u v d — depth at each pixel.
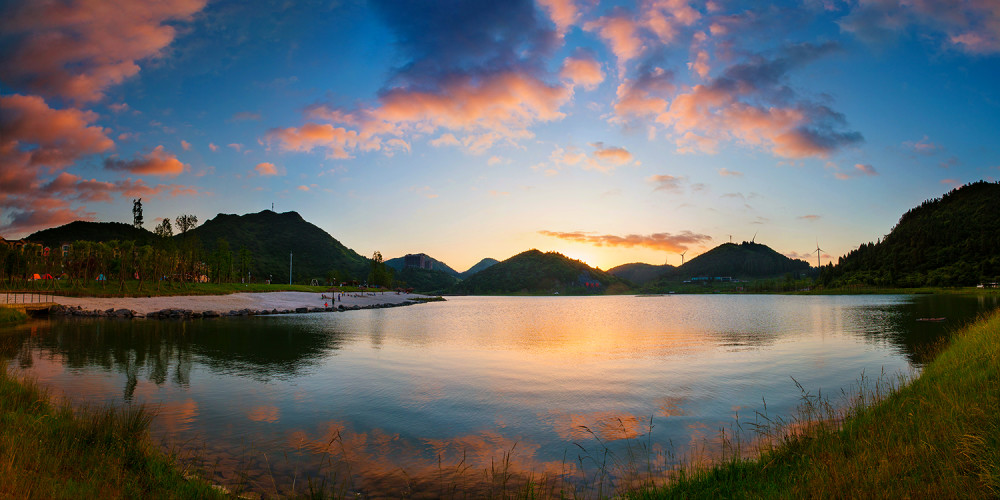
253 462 11.77
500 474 11.21
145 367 24.97
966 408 10.23
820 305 115.31
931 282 192.00
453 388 20.89
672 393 19.94
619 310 112.50
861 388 20.08
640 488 9.84
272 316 66.88
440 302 175.38
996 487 6.67
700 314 86.69
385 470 11.44
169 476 9.28
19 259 84.31
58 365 24.91
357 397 19.06
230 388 20.33
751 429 14.73
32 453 8.41
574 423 15.62
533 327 56.53
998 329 19.39
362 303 112.81
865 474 7.62
